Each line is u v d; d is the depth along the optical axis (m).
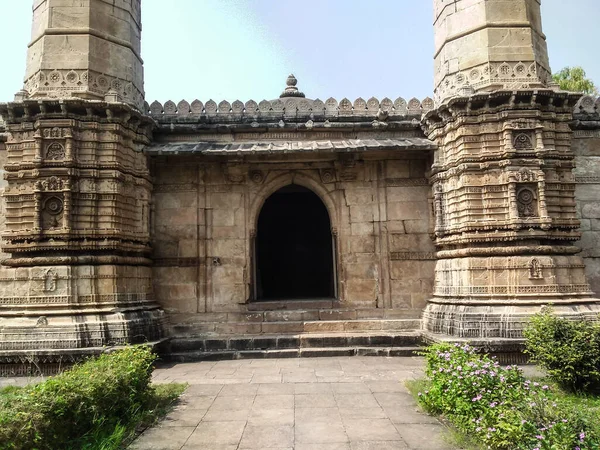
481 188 12.13
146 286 13.34
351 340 12.71
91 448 5.91
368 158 14.17
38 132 11.77
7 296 11.59
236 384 9.45
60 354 10.60
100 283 11.70
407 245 14.04
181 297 13.91
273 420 7.20
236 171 14.16
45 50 12.23
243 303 13.98
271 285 21.22
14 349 10.82
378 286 14.00
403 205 14.16
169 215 14.17
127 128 12.64
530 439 5.38
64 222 11.61
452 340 11.03
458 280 12.31
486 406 6.41
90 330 11.09
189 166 14.27
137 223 13.06
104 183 12.05
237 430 6.81
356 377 9.91
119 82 12.75
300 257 21.38
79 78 12.14
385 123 14.06
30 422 5.31
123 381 7.07
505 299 11.55
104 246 11.80
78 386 6.39
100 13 12.68
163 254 14.02
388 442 6.27
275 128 14.25
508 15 12.51
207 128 14.12
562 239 11.95
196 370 11.00
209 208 14.23
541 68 12.61
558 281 11.64
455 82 12.81
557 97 12.05
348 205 14.29
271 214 21.53
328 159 14.11
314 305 14.13
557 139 12.23
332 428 6.82
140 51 14.16
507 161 11.81
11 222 11.87
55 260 11.48
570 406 6.24
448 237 12.85
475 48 12.58
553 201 11.96
